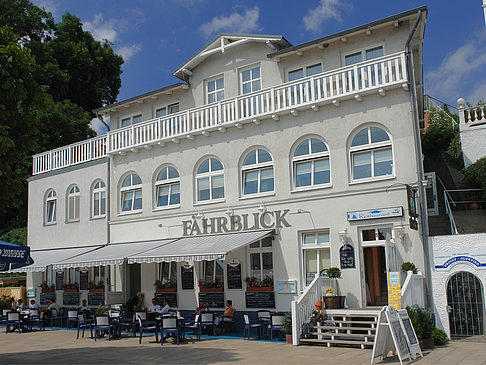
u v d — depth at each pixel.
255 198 20.91
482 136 21.72
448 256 16.44
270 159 20.95
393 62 18.64
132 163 25.41
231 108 21.97
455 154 24.27
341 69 19.12
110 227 25.86
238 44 23.75
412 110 17.75
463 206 21.75
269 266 20.19
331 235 18.73
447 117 29.83
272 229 20.06
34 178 30.39
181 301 22.38
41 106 13.95
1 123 13.13
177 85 25.66
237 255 20.83
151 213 24.25
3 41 13.38
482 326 15.89
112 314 21.02
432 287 16.59
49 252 27.64
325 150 19.64
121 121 28.75
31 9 44.09
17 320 23.34
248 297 20.16
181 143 23.61
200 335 18.45
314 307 17.09
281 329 17.14
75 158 28.72
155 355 15.12
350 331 16.12
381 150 18.45
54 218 29.17
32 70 13.54
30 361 14.62
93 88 47.69
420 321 14.85
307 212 19.41
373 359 12.61
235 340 17.94
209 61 25.20
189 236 22.62
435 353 13.72
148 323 18.62
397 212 17.41
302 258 19.45
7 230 42.41
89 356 15.38
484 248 15.87
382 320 12.80
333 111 19.44
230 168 21.83
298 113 20.22
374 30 20.61
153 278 23.66
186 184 23.19
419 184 17.25
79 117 43.44
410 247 17.12
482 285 15.81
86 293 26.52
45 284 28.42
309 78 19.80
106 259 21.69
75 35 47.59
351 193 18.50
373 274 19.50
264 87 23.17
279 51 22.14
